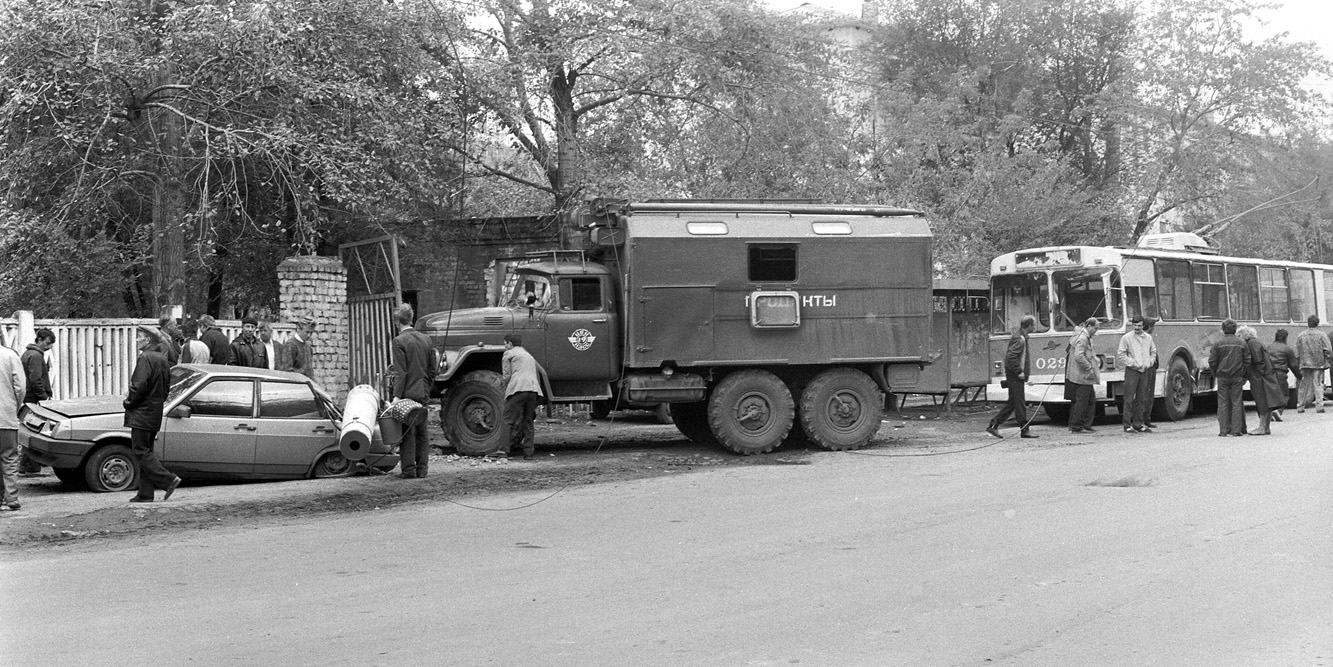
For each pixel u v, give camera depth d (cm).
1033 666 616
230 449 1439
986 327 2605
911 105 3325
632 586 834
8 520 1153
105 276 2339
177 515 1202
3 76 1803
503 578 870
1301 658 627
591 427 2322
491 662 633
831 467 1625
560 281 1798
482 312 1781
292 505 1276
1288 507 1145
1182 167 3941
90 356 1747
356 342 2223
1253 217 4038
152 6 1953
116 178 2008
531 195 3017
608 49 2511
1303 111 4038
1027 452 1773
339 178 1934
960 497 1273
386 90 2133
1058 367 2295
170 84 1964
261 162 2119
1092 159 4538
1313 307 3022
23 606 787
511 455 1792
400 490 1396
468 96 2369
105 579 880
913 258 1888
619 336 1819
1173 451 1712
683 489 1405
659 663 627
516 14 2530
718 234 1808
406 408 1477
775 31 2700
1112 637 673
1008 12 4606
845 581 838
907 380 1906
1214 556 907
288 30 1916
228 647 671
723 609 755
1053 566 879
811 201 1916
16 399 1227
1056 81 4672
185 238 2234
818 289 1847
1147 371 2156
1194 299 2505
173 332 1502
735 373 1811
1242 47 4000
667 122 2691
